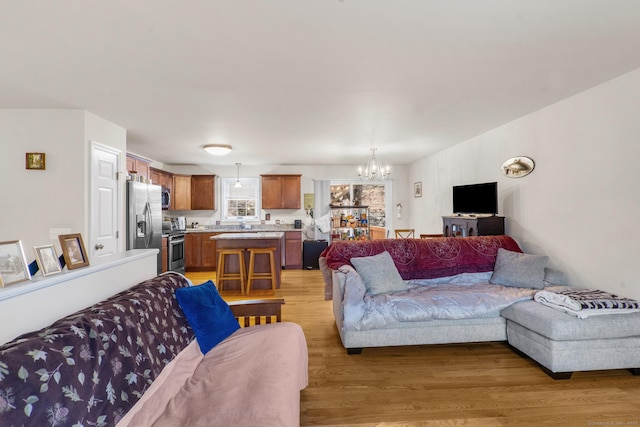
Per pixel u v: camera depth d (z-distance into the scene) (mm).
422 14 1713
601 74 2506
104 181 3572
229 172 7207
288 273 6293
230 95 2865
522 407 1984
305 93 2826
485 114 3486
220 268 4879
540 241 3375
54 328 1140
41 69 2318
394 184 7352
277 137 4469
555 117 3152
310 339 3082
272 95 2871
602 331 2256
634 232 2465
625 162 2520
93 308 1394
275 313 2305
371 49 2084
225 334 2029
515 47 2074
